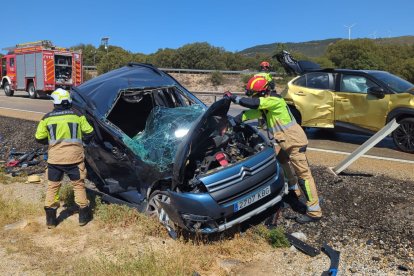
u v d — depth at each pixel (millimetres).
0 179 7477
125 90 6434
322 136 10312
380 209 5258
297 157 5012
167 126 5578
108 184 6203
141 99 6949
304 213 5297
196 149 4961
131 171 5613
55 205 5340
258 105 4836
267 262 4309
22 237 5031
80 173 5336
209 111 4621
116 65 39938
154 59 51312
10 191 6715
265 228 4910
